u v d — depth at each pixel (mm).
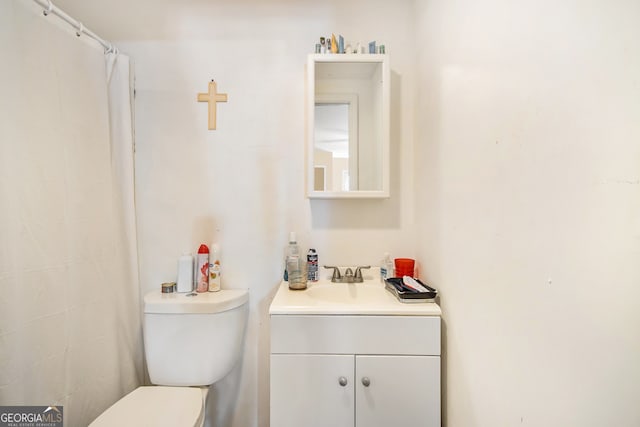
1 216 792
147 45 1289
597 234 406
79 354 1011
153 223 1307
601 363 399
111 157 1180
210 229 1316
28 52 861
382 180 1243
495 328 662
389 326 931
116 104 1201
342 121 1270
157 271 1311
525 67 551
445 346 949
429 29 1094
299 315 937
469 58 777
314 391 932
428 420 925
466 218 803
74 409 988
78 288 1012
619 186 375
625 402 367
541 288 515
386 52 1294
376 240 1319
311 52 1301
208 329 1118
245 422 1315
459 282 848
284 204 1319
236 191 1318
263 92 1307
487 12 684
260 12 1300
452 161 895
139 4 1286
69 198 987
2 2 797
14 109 826
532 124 534
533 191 534
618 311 375
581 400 430
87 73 1057
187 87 1302
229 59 1303
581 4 427
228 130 1311
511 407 601
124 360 1199
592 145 412
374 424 930
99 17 1275
